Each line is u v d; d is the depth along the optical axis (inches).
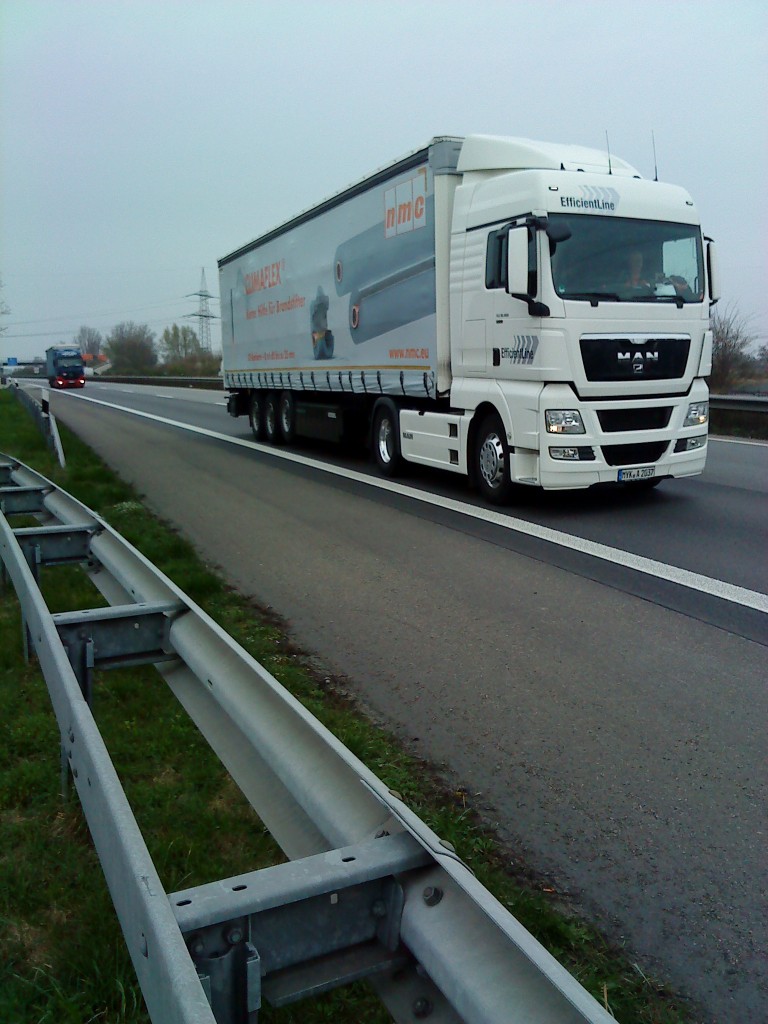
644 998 103.3
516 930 63.8
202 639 133.5
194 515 411.8
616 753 165.5
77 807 136.3
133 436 833.5
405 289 449.1
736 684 196.4
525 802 148.6
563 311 351.6
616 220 365.1
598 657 215.6
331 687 201.3
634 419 370.6
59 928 110.4
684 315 375.6
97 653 144.5
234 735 116.5
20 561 182.9
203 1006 58.2
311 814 88.7
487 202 382.3
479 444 412.2
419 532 358.6
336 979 73.1
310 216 567.5
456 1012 68.2
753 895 123.0
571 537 339.3
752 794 149.6
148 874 73.9
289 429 668.1
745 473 484.7
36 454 623.2
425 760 164.2
